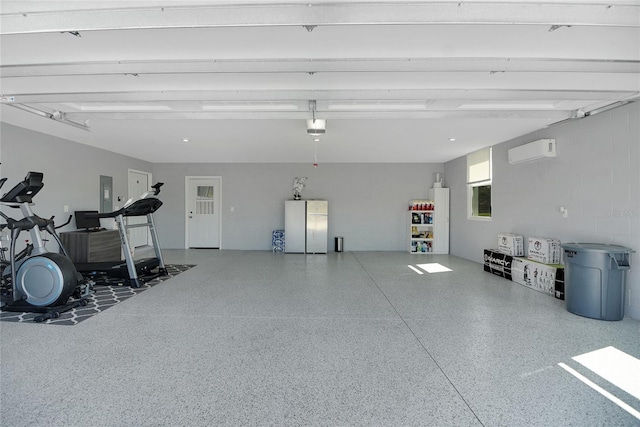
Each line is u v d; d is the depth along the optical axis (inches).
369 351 110.7
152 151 284.0
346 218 354.3
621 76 120.9
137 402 81.2
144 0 71.4
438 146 259.6
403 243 354.6
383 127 197.3
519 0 71.6
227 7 74.5
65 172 232.4
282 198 355.3
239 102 148.4
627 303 144.5
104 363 100.9
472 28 87.3
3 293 159.3
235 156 312.7
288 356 106.8
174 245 357.7
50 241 219.1
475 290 190.7
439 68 104.6
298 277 225.1
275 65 105.0
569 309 150.1
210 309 154.6
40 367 98.0
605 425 73.6
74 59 103.9
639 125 139.8
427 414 77.5
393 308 157.0
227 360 103.7
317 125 177.6
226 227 356.5
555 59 102.3
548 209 196.1
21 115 171.8
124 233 198.1
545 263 186.2
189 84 129.8
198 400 82.4
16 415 75.5
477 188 289.7
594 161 162.7
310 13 74.7
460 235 313.7
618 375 95.1
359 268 257.8
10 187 192.7
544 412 78.2
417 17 74.5
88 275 210.7
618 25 74.6
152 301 167.5
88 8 73.2
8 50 98.0
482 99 136.9
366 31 88.4
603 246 144.0
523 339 120.3
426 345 115.4
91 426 72.3
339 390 87.3
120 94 135.7
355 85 133.0
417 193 353.1
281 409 79.0
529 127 195.3
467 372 96.7
